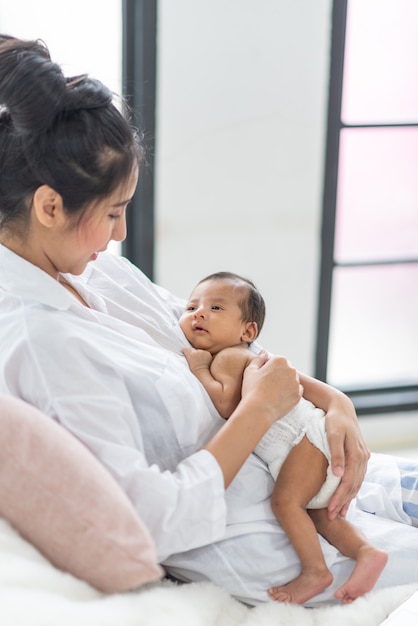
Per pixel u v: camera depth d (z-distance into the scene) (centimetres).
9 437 111
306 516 137
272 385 136
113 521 109
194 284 263
